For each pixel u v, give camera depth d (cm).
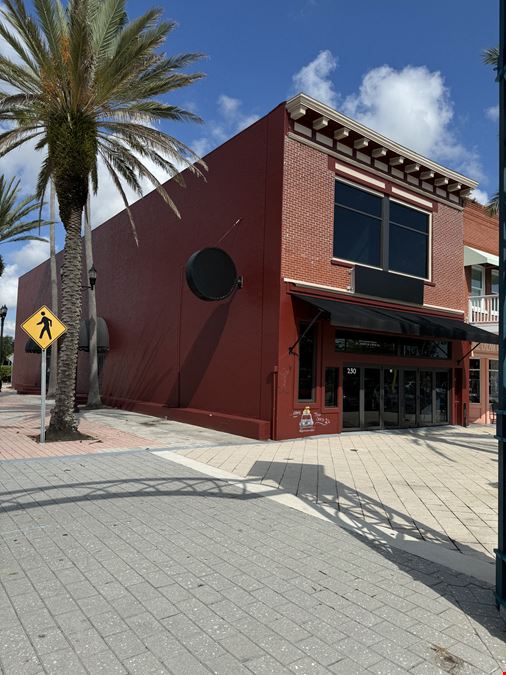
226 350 1462
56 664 293
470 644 326
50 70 1105
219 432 1377
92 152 1202
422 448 1177
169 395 1755
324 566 453
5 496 665
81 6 1027
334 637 330
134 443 1145
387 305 1527
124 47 1102
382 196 1548
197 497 684
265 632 334
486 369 2003
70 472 823
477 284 2041
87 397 2256
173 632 331
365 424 1486
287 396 1277
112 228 2352
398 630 342
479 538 542
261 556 472
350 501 687
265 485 769
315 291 1347
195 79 1286
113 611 358
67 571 426
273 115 1351
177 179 1409
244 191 1440
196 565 445
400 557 481
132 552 472
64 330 1149
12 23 1080
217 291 1349
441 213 1728
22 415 1753
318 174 1381
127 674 285
